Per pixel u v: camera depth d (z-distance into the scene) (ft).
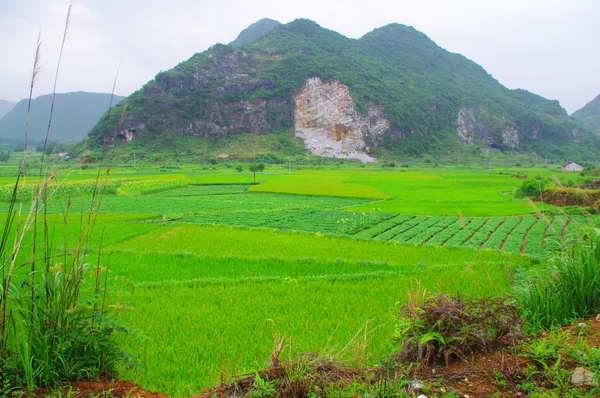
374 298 33.99
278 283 38.58
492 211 110.22
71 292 15.44
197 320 27.99
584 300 20.47
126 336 23.66
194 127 490.90
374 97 574.15
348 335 24.90
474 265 45.06
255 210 106.83
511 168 408.87
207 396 14.26
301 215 97.86
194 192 162.71
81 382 14.47
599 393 12.80
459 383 14.38
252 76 573.33
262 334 25.30
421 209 114.42
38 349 14.14
